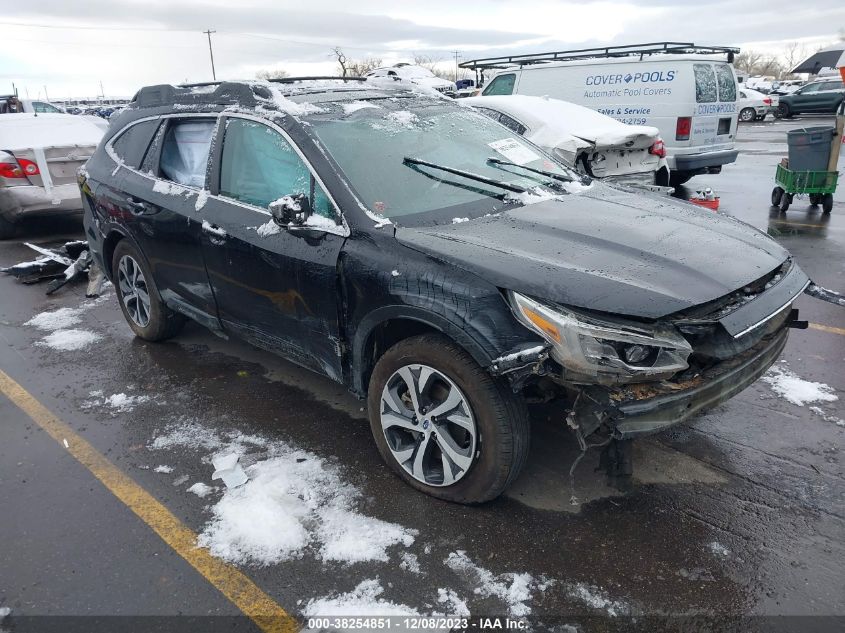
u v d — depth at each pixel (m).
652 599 2.46
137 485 3.26
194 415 3.94
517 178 3.79
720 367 2.74
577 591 2.51
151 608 2.50
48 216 8.28
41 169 8.03
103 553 2.79
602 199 3.65
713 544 2.73
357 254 3.05
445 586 2.56
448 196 3.39
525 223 3.16
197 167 4.09
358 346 3.16
